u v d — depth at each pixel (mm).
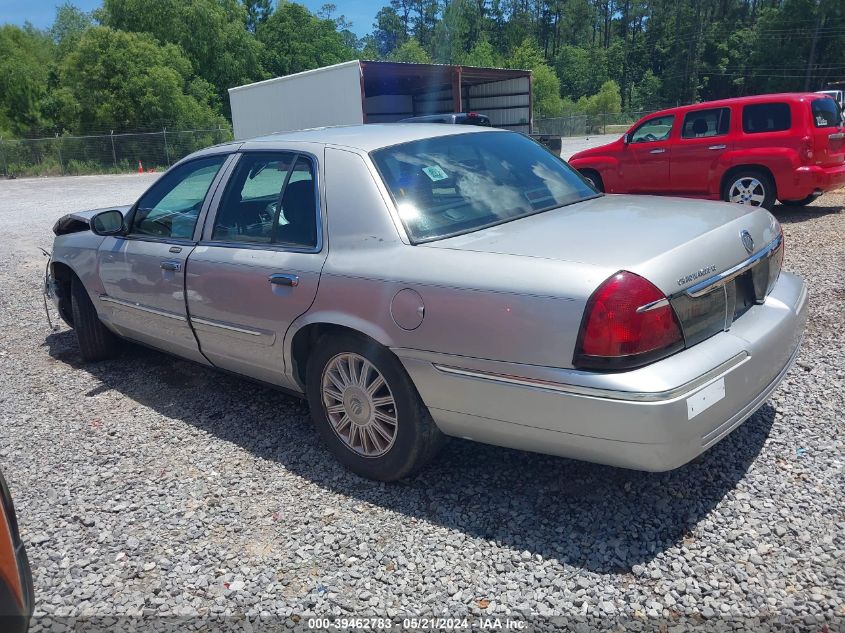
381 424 3346
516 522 3068
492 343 2799
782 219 9719
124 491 3582
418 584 2732
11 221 15789
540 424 2773
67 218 5621
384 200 3309
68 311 5812
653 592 2598
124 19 52219
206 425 4293
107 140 37750
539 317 2676
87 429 4359
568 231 3090
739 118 9859
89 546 3133
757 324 3080
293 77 22578
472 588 2686
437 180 3514
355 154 3506
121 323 4988
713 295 2859
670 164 10594
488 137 4113
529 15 112688
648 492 3207
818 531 2852
